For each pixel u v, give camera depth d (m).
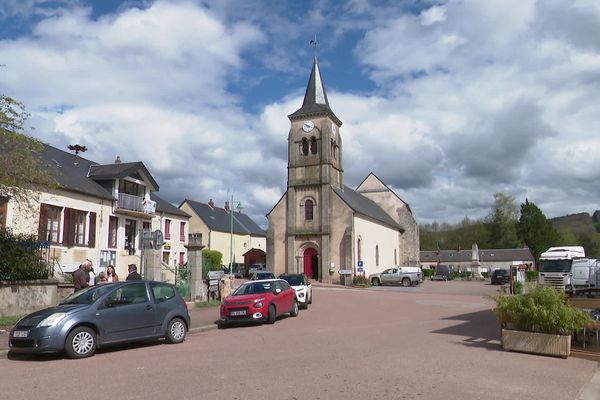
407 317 18.06
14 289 14.78
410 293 32.66
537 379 7.98
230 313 16.28
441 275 60.78
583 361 9.58
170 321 12.30
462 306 22.64
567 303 10.68
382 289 37.84
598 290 13.77
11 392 7.22
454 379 7.89
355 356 9.95
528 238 80.00
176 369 8.80
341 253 41.94
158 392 7.11
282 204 45.12
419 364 9.09
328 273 42.00
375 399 6.70
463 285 45.59
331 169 44.38
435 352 10.40
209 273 23.33
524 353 10.27
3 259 14.61
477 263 65.12
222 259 59.75
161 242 19.30
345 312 20.16
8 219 21.28
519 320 10.50
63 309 10.50
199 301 22.08
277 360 9.56
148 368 8.96
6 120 14.37
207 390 7.20
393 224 55.97
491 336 12.78
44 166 22.30
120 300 11.44
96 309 10.81
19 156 15.48
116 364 9.45
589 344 11.13
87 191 27.02
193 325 15.98
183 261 41.50
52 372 8.72
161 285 12.68
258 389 7.23
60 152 30.67
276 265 44.44
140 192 33.31
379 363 9.18
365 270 45.06
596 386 7.64
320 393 7.00
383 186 61.75
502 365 9.03
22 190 16.55
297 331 14.37
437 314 19.06
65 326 10.12
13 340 10.11
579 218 117.00
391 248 55.22
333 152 46.28
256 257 60.41
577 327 9.98
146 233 19.27
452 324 15.59
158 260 20.91
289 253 43.62
